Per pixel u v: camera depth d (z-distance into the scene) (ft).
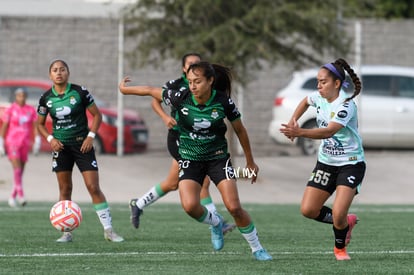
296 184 239.09
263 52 225.76
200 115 92.73
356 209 184.24
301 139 271.08
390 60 298.56
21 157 182.80
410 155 272.10
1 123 250.78
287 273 88.84
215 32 226.38
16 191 182.29
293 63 245.45
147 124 284.41
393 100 268.21
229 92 101.35
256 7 228.02
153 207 184.96
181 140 96.07
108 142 260.21
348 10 247.70
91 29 284.61
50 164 247.91
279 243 119.85
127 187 229.25
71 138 117.80
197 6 226.79
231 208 94.38
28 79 280.72
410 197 227.20
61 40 284.61
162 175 243.81
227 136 240.73
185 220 153.99
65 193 120.67
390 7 375.25
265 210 178.91
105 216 119.96
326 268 92.73
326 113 95.50
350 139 95.50
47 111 118.11
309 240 123.75
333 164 96.43
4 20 282.56
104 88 285.84
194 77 90.84
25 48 283.59
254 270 90.84
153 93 99.45
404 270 92.02
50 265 95.25
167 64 281.13
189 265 95.09
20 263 96.94
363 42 296.71
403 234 132.26
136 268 92.63
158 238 124.88
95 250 109.81
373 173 250.98
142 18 239.30
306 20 230.68
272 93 290.56
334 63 95.96
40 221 149.48
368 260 100.01
